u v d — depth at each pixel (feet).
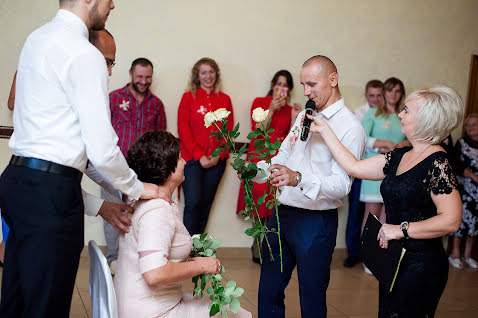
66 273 5.22
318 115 7.33
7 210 5.23
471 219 15.70
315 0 15.06
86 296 10.86
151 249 5.13
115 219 5.69
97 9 5.51
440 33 16.52
